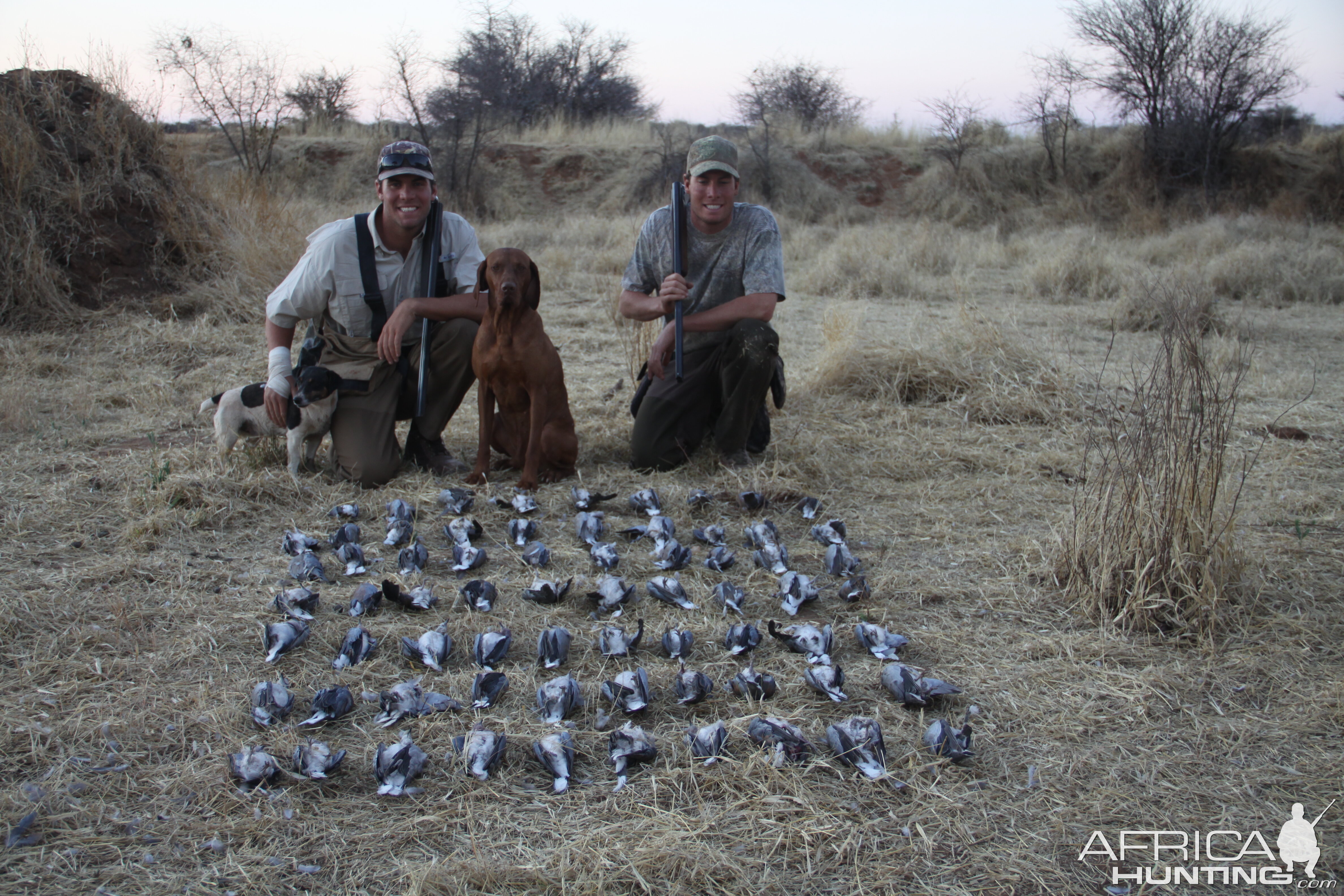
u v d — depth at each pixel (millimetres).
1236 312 10391
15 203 7781
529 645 2971
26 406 5395
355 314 4551
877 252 13992
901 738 2473
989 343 6785
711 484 4594
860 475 4758
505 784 2256
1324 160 22219
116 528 3768
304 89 25219
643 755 2307
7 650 2770
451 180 20984
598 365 7258
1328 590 3336
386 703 2506
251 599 3205
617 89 32281
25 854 1978
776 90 29984
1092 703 2643
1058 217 21344
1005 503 4340
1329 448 5137
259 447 4645
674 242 4621
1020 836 2111
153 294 8211
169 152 9352
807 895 1925
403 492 4324
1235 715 2596
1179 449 3162
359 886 1925
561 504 4309
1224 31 21844
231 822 2090
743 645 2891
